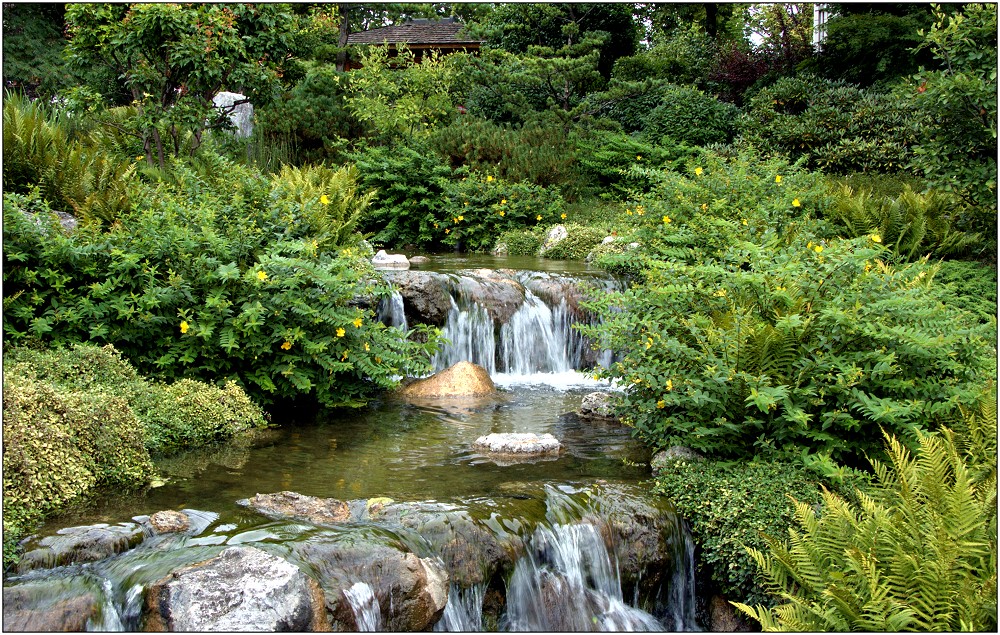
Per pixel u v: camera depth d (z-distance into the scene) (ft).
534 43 76.28
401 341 25.58
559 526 15.47
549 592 14.92
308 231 28.60
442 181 50.78
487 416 23.75
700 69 80.89
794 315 17.53
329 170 45.96
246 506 15.35
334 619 12.08
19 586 11.69
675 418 19.03
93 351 19.92
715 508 16.28
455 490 16.79
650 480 17.94
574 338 32.17
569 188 55.21
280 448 19.83
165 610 11.35
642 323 19.97
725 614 15.80
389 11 88.28
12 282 20.74
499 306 31.09
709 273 21.20
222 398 21.25
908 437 17.03
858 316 18.03
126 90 47.32
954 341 17.84
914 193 40.14
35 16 74.23
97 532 13.33
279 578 11.83
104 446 16.58
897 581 11.71
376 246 50.98
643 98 69.26
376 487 16.92
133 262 21.27
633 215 40.19
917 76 32.78
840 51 70.85
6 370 17.85
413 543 14.05
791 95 62.95
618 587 15.55
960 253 35.76
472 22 78.95
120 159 38.17
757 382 17.49
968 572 11.88
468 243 50.55
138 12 38.70
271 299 22.74
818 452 17.44
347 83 64.13
